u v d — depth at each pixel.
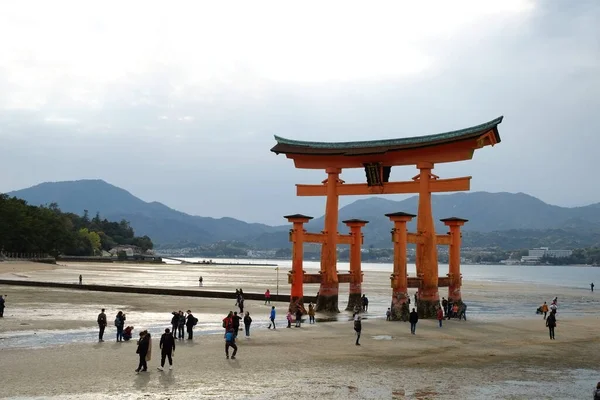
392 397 24.02
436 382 27.02
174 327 39.16
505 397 24.50
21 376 26.39
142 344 27.92
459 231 58.84
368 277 196.50
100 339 37.09
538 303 92.00
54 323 45.59
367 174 57.72
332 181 59.88
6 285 91.31
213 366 29.67
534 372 29.91
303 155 59.88
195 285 112.06
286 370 29.05
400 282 52.62
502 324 51.16
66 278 114.75
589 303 95.06
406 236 52.78
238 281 136.88
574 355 35.41
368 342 39.03
